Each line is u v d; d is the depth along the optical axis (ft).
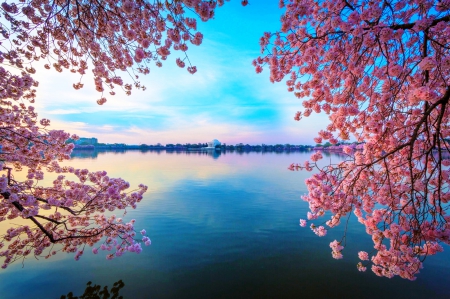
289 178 67.62
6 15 10.77
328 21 11.36
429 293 15.08
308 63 12.10
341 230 25.98
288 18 12.27
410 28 9.30
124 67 14.21
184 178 66.54
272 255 20.36
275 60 12.91
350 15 9.35
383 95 9.60
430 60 7.09
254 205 37.42
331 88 11.95
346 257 19.92
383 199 10.43
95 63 13.12
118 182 17.43
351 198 10.77
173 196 43.70
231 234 25.23
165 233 25.43
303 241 23.31
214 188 51.85
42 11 11.58
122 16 11.57
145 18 11.30
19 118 14.48
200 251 21.13
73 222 18.26
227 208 35.58
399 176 11.50
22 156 14.76
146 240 17.34
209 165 106.32
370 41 9.21
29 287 15.78
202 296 15.05
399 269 9.49
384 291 15.38
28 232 15.81
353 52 10.59
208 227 27.40
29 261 18.57
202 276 17.17
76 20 11.86
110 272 17.57
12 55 11.73
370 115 10.96
